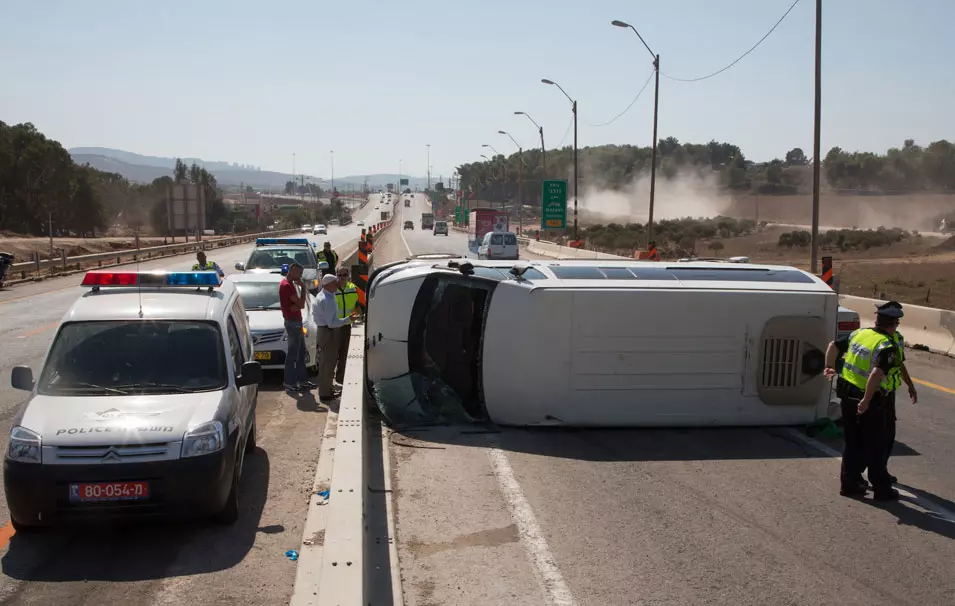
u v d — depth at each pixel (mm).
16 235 72875
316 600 4148
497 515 6641
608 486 7395
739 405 9250
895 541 6188
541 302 8984
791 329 9219
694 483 7523
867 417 7074
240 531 6387
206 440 6207
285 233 98938
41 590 5309
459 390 9883
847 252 58500
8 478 5934
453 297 9992
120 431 6074
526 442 8797
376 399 9797
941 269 41750
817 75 21531
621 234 76688
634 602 5148
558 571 5594
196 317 7441
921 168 155375
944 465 8320
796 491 7344
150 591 5305
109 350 7043
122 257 44375
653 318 9047
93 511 5926
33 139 83812
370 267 27047
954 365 14531
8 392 11648
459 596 5215
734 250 61375
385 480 7477
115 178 138125
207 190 128250
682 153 195500
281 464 8172
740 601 5172
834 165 162750
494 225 53562
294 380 11711
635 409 9125
